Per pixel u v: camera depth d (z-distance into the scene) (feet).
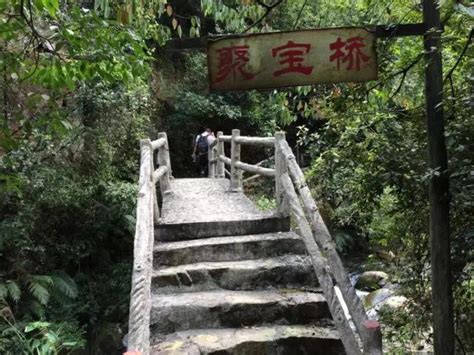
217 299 11.07
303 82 7.98
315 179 13.20
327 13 12.54
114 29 8.21
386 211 11.92
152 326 10.60
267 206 27.32
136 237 9.73
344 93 9.43
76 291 21.02
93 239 23.57
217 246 12.94
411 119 10.21
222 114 38.17
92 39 7.93
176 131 39.01
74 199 21.11
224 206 17.43
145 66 8.80
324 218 22.03
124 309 21.75
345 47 7.95
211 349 9.68
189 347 9.70
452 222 9.17
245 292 11.73
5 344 15.02
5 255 19.27
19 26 7.52
